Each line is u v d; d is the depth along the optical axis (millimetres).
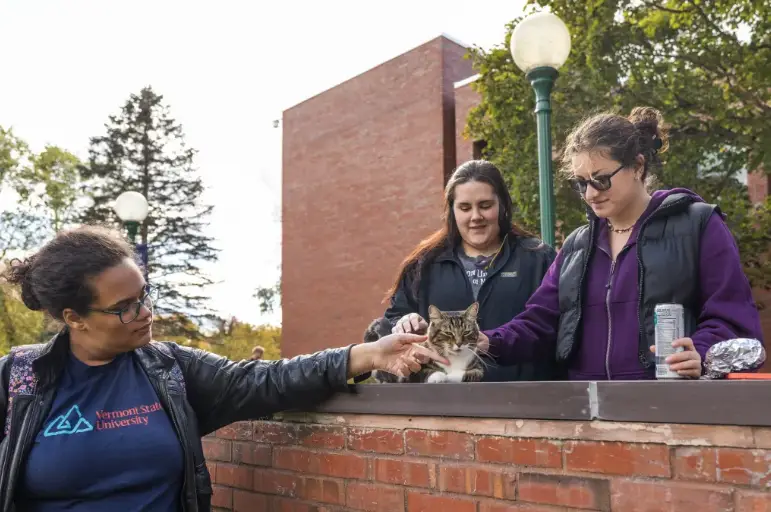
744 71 5520
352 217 13305
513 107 6047
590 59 5543
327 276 13789
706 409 1220
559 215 5699
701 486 1225
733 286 1782
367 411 1832
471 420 1602
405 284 2861
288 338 14617
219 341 24984
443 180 11555
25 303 1770
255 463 2209
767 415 1145
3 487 1573
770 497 1141
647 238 1915
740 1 5535
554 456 1441
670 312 1604
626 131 1921
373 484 1812
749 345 1521
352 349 1918
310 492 1986
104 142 26000
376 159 12836
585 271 2053
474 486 1579
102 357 1730
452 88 11828
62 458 1592
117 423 1667
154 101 26281
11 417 1618
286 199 14906
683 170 5617
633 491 1312
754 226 6156
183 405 1783
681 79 5578
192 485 1734
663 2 5918
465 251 2797
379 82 12836
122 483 1635
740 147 5656
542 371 2395
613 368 1929
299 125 14672
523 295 2646
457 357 2479
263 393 1894
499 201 2703
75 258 1618
